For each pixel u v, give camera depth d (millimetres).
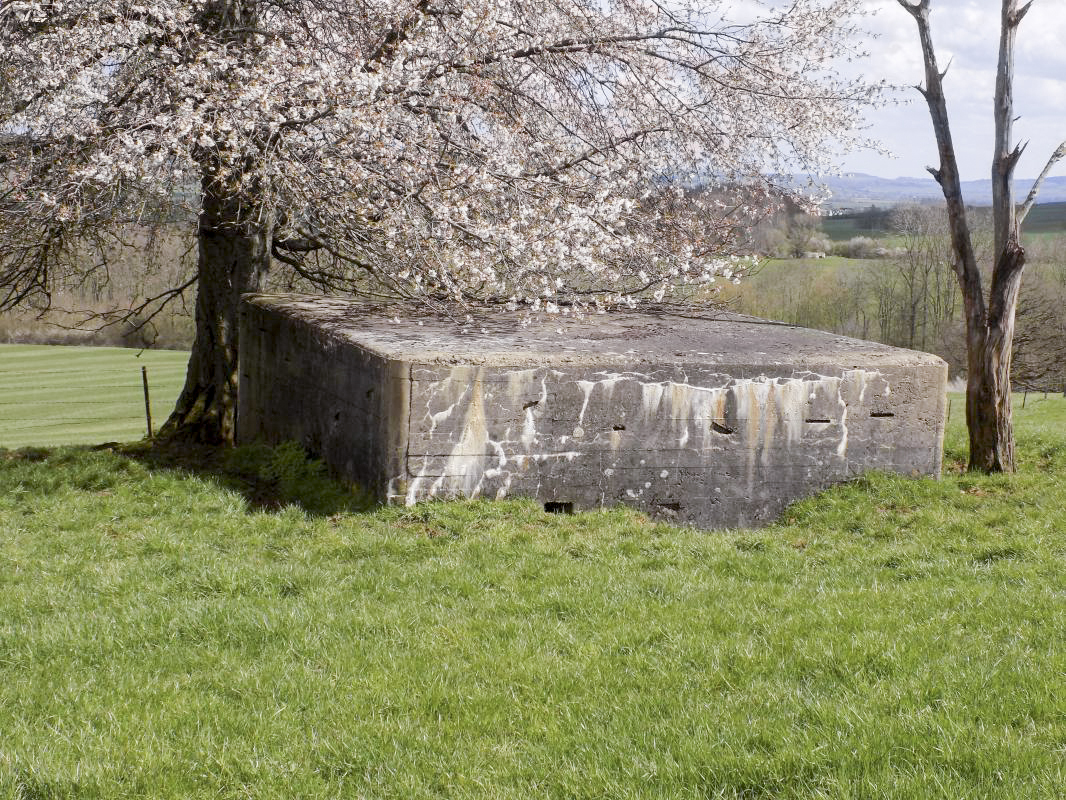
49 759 4625
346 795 4488
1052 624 6477
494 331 11938
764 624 6570
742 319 14367
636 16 15375
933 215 48125
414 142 12109
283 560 8492
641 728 5004
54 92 11633
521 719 5207
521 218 11984
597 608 7008
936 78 12398
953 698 5164
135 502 10477
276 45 12414
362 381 10641
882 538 9805
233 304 15500
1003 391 12336
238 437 15453
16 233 12953
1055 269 46156
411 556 8531
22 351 48062
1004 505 10672
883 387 11203
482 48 13156
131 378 39719
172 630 6402
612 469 10469
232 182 13234
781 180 16047
